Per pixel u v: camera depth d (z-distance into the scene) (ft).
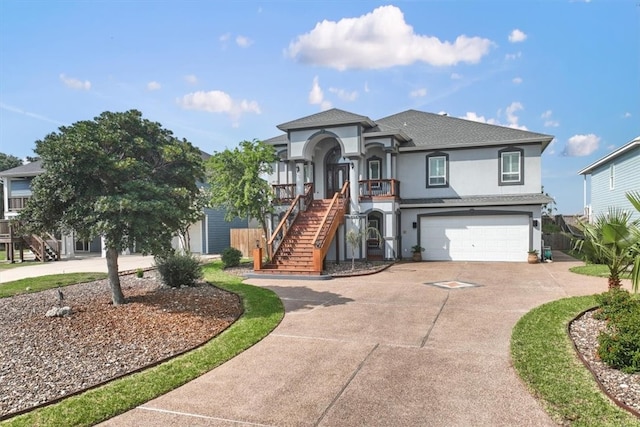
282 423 14.76
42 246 77.97
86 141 27.43
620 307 24.76
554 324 26.20
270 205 62.03
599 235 30.83
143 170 30.12
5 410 15.87
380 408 15.76
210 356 21.95
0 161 171.12
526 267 57.52
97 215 27.12
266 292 39.70
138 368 20.20
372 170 73.00
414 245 70.54
